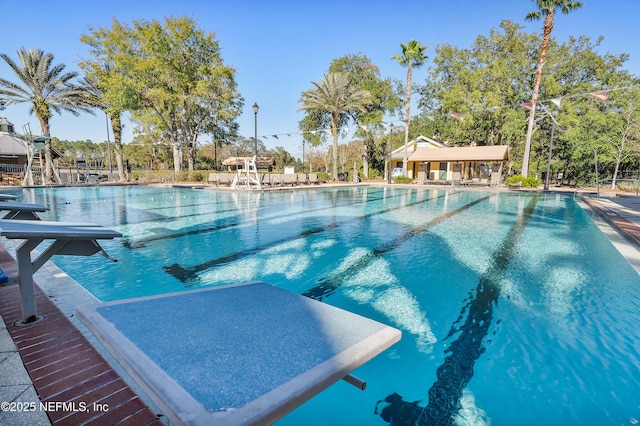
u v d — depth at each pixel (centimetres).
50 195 1470
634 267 459
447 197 1509
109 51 2430
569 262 487
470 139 2852
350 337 106
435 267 464
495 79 2455
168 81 2445
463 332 283
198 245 577
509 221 842
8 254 441
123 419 145
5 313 252
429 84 3189
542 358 246
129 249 549
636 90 2269
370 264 477
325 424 183
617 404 196
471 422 183
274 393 73
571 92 2500
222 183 1980
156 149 4419
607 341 266
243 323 115
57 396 159
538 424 181
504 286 391
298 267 462
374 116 3023
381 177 3603
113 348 93
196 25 2514
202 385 76
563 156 2588
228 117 2755
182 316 119
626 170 2320
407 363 239
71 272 432
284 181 1956
